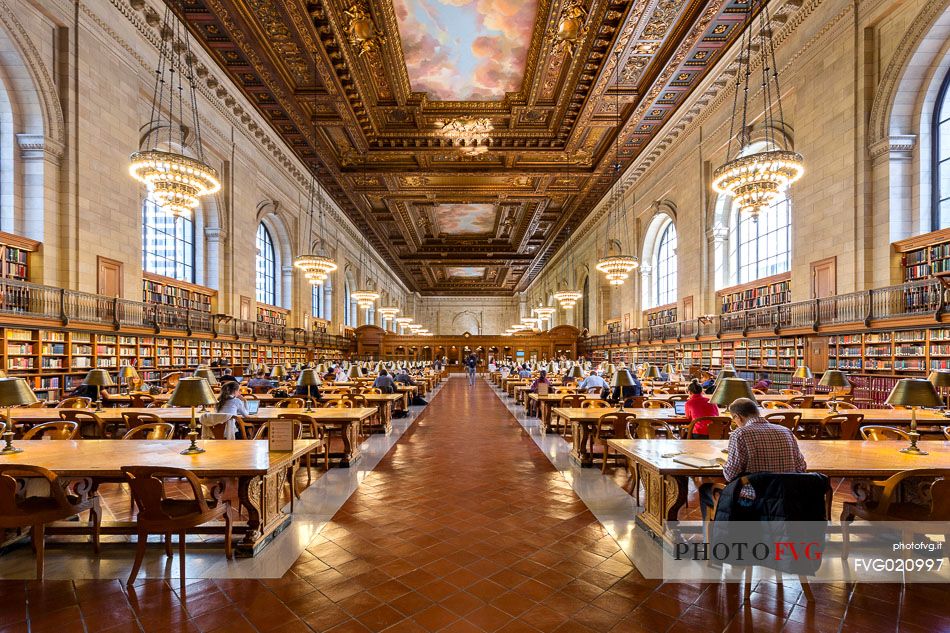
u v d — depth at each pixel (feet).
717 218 51.31
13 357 27.63
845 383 22.72
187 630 8.76
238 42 36.76
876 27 31.86
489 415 39.81
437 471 20.62
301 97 44.06
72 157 31.86
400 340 113.80
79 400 23.66
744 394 13.38
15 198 30.01
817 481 9.30
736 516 9.76
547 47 36.91
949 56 28.96
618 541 12.93
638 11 32.35
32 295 28.76
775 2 34.78
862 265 32.27
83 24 32.48
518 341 112.98
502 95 44.55
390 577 10.88
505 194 69.51
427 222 89.81
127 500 16.51
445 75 41.39
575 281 105.81
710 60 40.75
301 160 61.67
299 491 17.63
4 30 27.84
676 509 12.12
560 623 9.04
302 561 11.70
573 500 16.56
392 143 53.16
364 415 21.15
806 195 37.52
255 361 58.23
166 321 40.40
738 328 45.91
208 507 11.12
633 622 9.07
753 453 10.27
